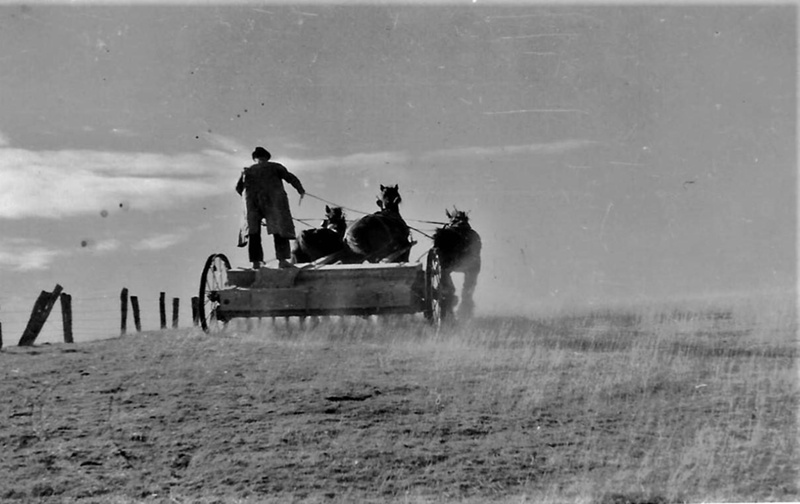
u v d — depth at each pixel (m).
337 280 20.44
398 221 23.03
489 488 11.78
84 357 18.89
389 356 18.27
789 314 24.09
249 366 17.44
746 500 11.52
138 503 11.46
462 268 23.91
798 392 15.59
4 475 12.30
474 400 15.12
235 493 11.70
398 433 13.62
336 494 11.64
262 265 21.58
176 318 28.30
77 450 13.05
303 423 13.97
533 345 19.53
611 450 13.09
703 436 13.51
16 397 15.49
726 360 17.89
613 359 17.97
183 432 13.69
